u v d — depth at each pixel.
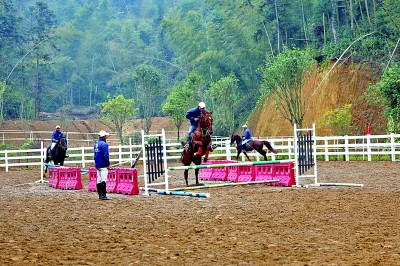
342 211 15.66
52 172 27.39
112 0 178.62
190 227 13.70
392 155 39.28
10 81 97.62
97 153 20.19
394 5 58.12
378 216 14.63
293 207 16.75
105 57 130.00
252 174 25.20
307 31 77.69
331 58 58.94
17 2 157.25
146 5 169.88
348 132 52.72
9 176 35.69
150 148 21.94
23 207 18.59
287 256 10.23
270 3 79.88
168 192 21.45
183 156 24.05
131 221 14.90
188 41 94.19
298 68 52.03
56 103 117.81
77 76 122.94
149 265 9.83
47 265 9.92
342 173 29.91
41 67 108.00
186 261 10.07
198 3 133.25
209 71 85.12
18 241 12.26
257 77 81.25
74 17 155.00
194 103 68.69
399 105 43.88
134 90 109.81
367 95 49.16
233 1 90.94
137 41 135.12
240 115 77.75
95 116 110.75
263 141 31.42
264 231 12.88
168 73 117.88
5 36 105.19
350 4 63.31
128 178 22.11
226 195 20.77
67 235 12.97
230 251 10.81
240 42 82.25
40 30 112.62
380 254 10.21
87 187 26.03
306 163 23.64
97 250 11.16
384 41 57.84
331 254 10.29
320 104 56.91
